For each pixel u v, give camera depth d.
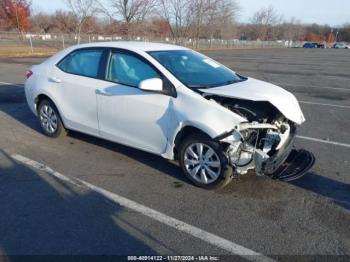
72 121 4.97
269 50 46.94
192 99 3.68
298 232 3.03
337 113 7.47
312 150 5.09
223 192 3.75
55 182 3.92
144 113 4.05
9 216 3.22
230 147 3.61
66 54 5.10
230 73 4.70
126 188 3.81
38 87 5.32
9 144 5.15
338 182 4.03
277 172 3.80
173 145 3.91
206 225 3.12
